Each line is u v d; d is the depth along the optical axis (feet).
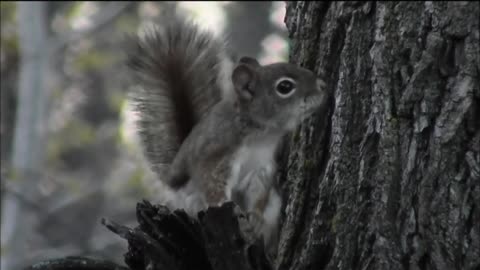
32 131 79.51
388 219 25.05
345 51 27.32
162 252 25.66
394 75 25.58
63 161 110.22
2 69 90.79
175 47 39.78
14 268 75.31
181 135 40.01
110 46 106.52
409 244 24.70
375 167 25.71
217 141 35.60
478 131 24.11
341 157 26.78
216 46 39.86
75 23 92.22
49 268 28.43
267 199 33.88
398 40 25.58
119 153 113.19
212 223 24.66
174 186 37.63
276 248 32.30
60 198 96.89
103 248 79.51
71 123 107.14
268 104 34.01
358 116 26.71
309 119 29.81
